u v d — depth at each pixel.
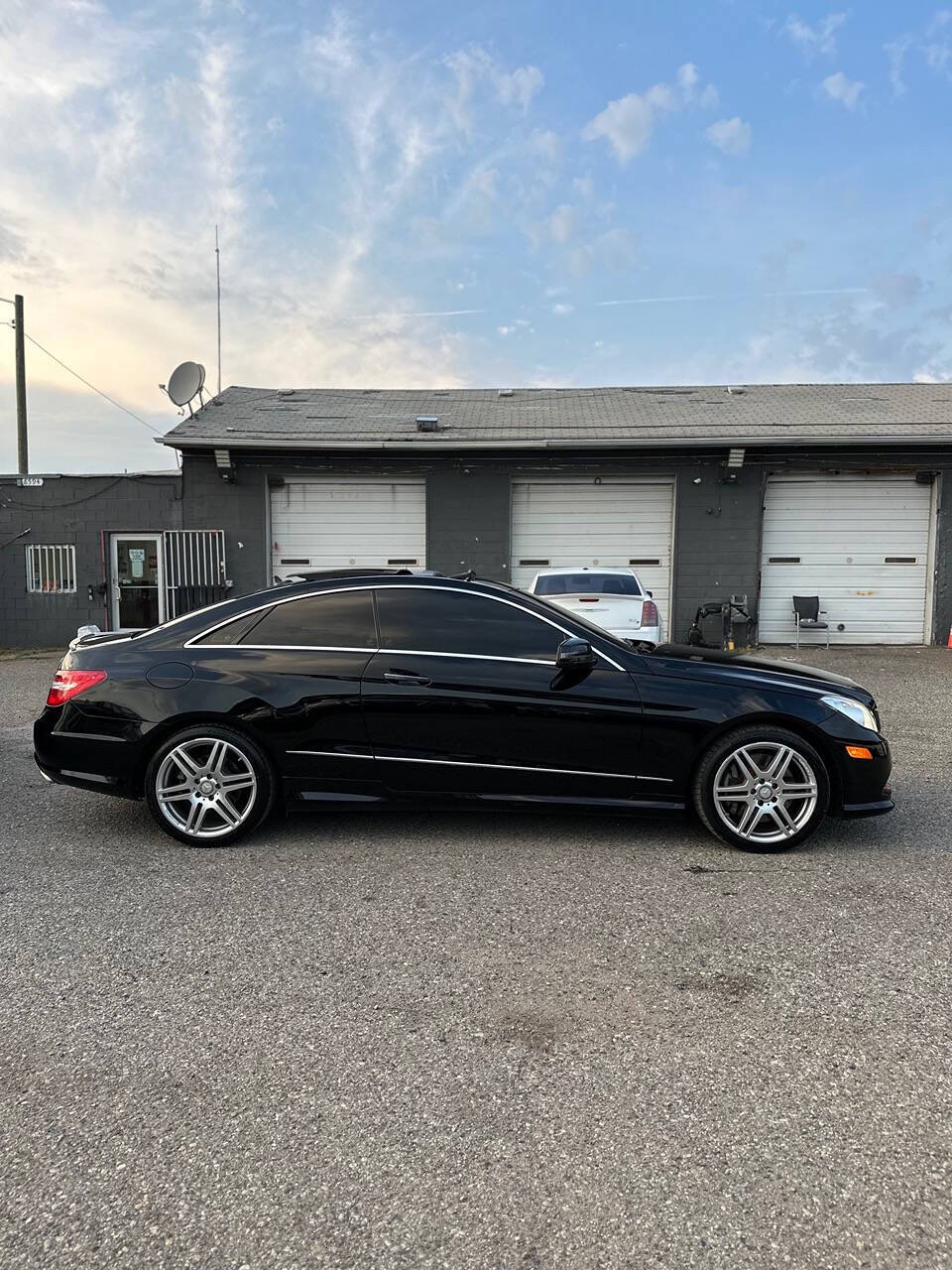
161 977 2.92
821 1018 2.63
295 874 3.90
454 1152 2.04
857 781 4.15
